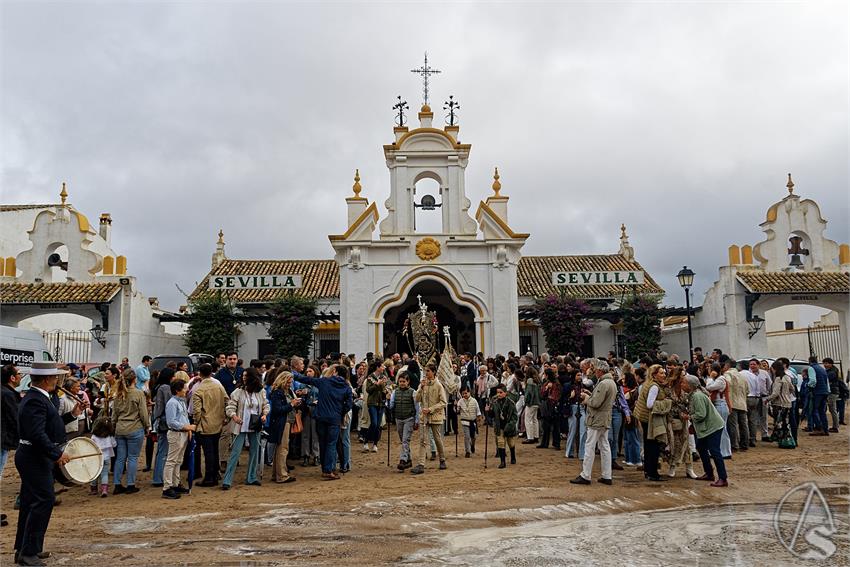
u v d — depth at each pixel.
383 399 16.45
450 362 19.42
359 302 26.36
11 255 33.41
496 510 9.86
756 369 16.78
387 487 11.71
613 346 31.98
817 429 18.28
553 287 32.94
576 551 7.75
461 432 19.52
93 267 29.42
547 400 16.45
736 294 27.86
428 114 28.62
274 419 12.40
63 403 12.02
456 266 26.91
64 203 30.34
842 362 28.02
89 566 7.24
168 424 11.03
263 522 9.19
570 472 13.10
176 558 7.49
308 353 28.62
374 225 27.02
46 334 27.19
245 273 35.16
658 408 12.11
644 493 11.06
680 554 7.65
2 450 9.43
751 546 7.98
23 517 7.52
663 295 32.34
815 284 27.19
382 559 7.43
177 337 31.98
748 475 12.54
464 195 27.86
